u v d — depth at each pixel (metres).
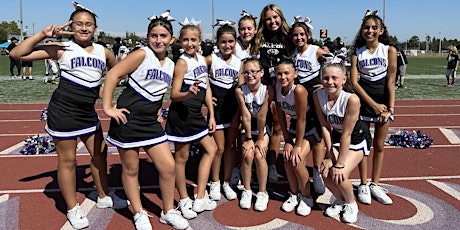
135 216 3.51
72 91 3.36
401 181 4.80
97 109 10.80
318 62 4.31
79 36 3.36
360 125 3.80
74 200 3.61
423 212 3.86
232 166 4.40
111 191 4.28
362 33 4.11
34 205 4.05
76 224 3.51
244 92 3.93
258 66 3.79
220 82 4.21
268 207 4.04
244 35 4.45
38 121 8.80
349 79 3.80
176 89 3.62
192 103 3.73
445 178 4.92
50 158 5.82
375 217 3.75
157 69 3.32
